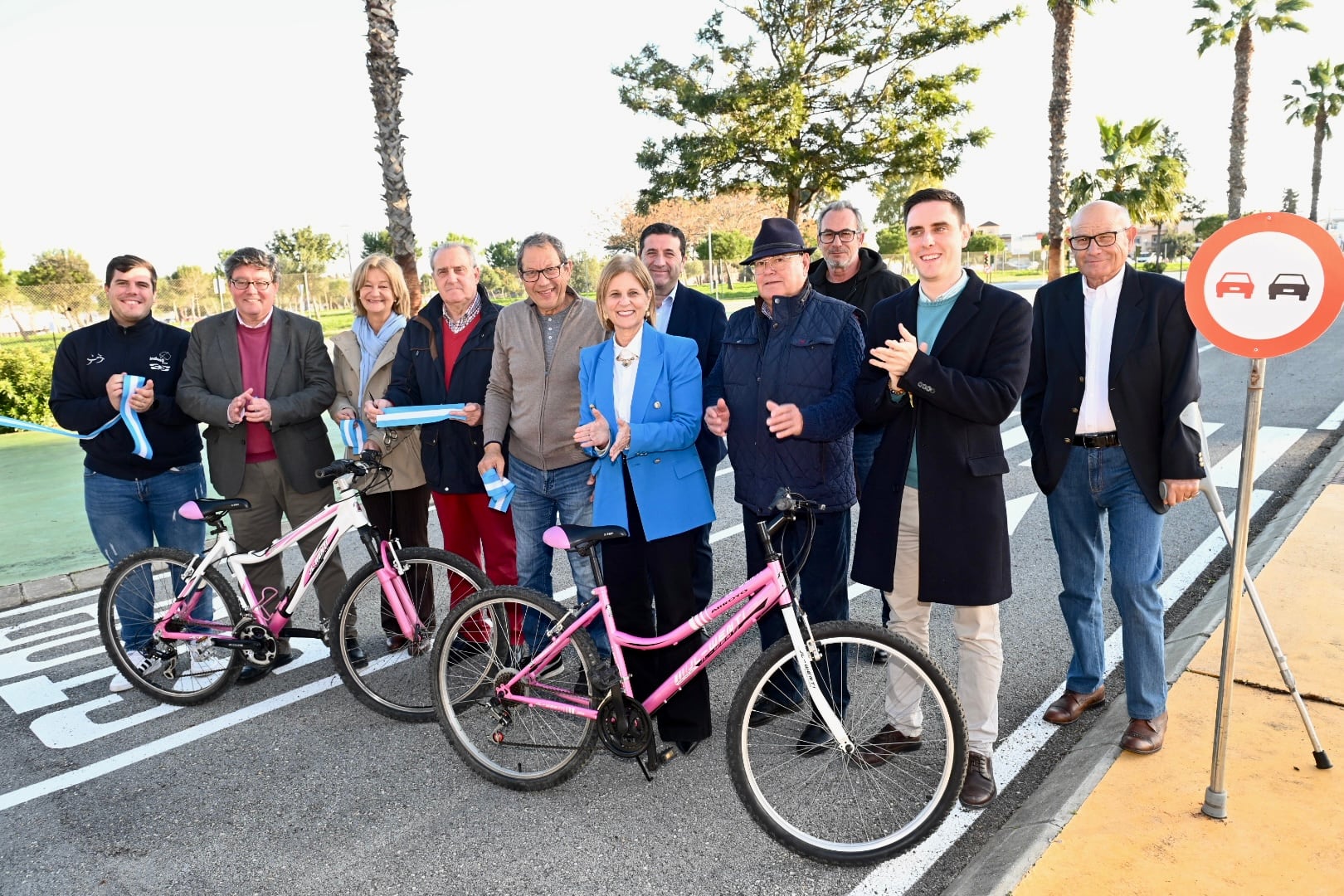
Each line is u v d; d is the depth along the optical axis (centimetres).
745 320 340
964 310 290
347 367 456
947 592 290
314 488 432
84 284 1183
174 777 338
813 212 2391
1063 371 321
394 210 994
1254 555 492
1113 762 298
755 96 2008
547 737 326
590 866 273
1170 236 5747
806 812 293
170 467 437
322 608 446
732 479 811
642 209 2302
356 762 345
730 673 407
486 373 403
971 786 296
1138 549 305
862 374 310
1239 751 300
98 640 482
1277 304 237
